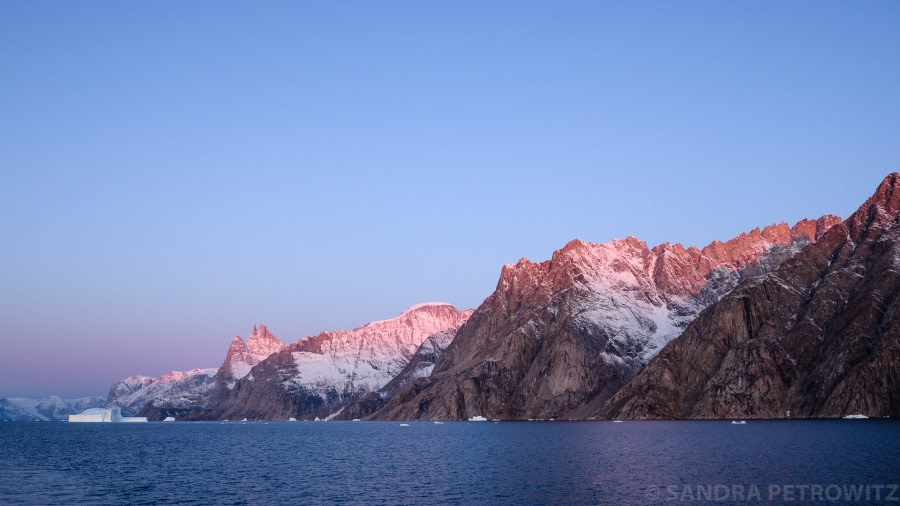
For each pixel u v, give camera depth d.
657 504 105.38
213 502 117.19
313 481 139.50
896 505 100.75
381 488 127.56
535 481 129.62
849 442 180.62
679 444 191.38
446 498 115.25
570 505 106.00
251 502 116.56
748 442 189.50
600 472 138.38
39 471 165.62
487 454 183.88
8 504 117.88
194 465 176.12
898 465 135.62
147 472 160.88
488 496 115.75
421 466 160.62
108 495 125.88
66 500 121.31
